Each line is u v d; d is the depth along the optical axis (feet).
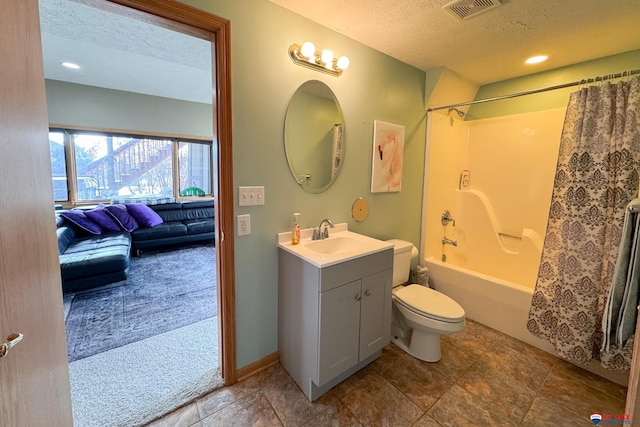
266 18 4.99
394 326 7.00
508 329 7.11
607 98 5.43
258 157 5.23
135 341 6.58
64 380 3.26
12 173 2.28
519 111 8.61
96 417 4.52
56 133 13.41
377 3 4.99
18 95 2.37
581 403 5.01
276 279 5.79
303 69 5.62
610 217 5.41
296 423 4.54
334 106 6.24
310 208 6.17
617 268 4.11
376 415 4.72
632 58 6.66
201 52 9.04
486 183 9.36
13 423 2.25
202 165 17.93
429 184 8.80
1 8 2.15
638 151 5.13
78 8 6.34
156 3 3.89
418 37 6.21
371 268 5.44
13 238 2.28
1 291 2.11
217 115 4.79
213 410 4.76
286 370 5.75
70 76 12.28
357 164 6.95
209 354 6.15
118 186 15.37
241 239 5.22
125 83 13.37
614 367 5.26
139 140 15.74
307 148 5.92
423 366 5.97
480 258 9.23
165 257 13.25
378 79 7.02
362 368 5.90
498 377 5.66
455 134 9.42
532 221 8.38
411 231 8.71
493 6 5.01
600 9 5.06
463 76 8.53
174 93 15.19
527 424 4.59
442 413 4.78
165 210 15.33
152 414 4.61
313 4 5.07
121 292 9.27
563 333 5.83
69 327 7.14
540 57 7.18
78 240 11.05
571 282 5.74
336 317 4.93
